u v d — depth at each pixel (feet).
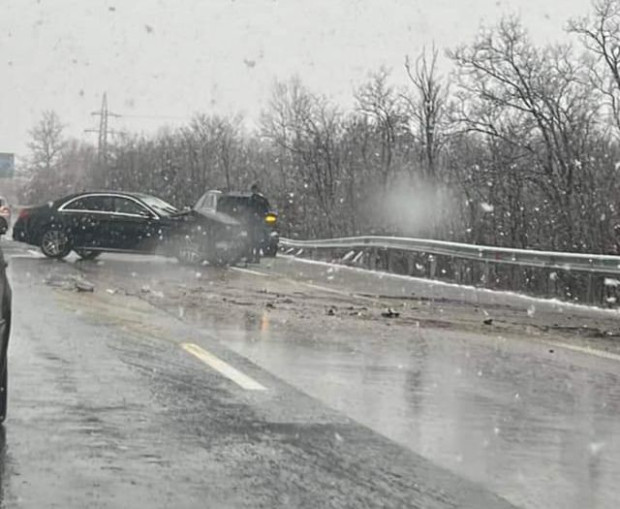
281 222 147.33
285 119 164.25
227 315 50.47
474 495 20.44
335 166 149.28
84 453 22.40
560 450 24.52
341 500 19.65
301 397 29.71
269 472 21.44
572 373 36.22
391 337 44.29
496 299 68.08
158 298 57.62
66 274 72.33
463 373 35.24
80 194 89.10
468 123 111.96
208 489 20.03
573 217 92.17
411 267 94.17
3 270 24.76
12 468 21.06
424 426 26.50
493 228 102.37
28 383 30.12
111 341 39.34
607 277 69.46
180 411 27.07
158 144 249.75
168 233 87.35
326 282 76.07
